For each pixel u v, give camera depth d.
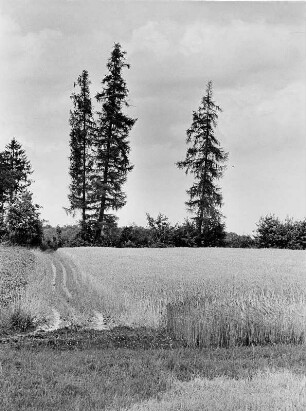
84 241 65.88
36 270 30.73
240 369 10.35
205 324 13.71
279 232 59.94
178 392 8.75
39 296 19.30
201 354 12.08
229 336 13.77
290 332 13.93
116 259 37.66
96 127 71.56
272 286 19.92
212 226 63.59
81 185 70.31
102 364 10.78
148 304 16.69
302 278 23.17
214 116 66.56
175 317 14.98
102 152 68.38
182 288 19.14
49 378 9.59
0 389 8.85
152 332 15.01
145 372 10.20
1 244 57.06
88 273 27.31
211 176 66.19
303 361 11.20
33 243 60.34
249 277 23.42
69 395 8.65
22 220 59.22
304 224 59.62
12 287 22.17
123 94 68.56
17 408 7.97
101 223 66.06
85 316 17.14
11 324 15.48
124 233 66.06
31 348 12.60
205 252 47.22
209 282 21.08
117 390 8.84
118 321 16.42
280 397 8.38
